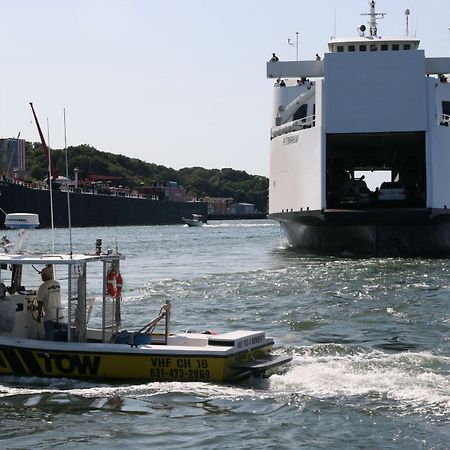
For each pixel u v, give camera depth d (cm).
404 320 4191
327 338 3703
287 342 3609
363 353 3266
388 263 7400
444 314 4362
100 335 2945
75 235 18550
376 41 9794
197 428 2284
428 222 8075
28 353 2778
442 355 3197
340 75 8100
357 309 4581
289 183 9031
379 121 8050
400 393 2553
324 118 8138
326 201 8125
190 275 6912
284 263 7694
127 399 2545
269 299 5066
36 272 3047
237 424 2309
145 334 2875
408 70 8025
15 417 2392
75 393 2612
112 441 2191
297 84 10350
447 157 8181
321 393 2575
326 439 2175
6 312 2880
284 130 9444
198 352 2684
